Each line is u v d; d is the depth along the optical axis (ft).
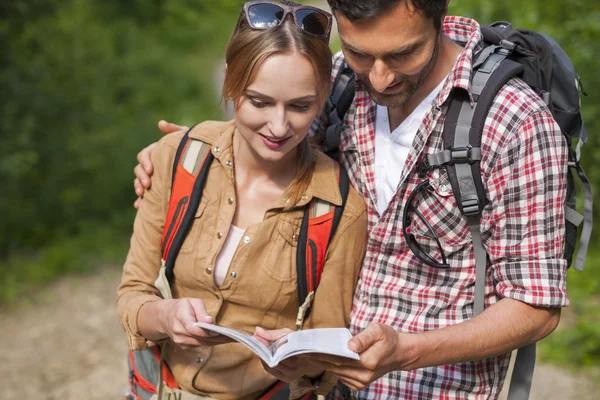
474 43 10.13
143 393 11.42
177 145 11.13
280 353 8.85
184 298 10.06
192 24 66.64
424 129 10.19
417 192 10.44
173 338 9.95
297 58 9.62
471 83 10.07
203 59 60.44
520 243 9.90
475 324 9.84
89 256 32.01
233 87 9.90
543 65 10.88
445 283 10.75
